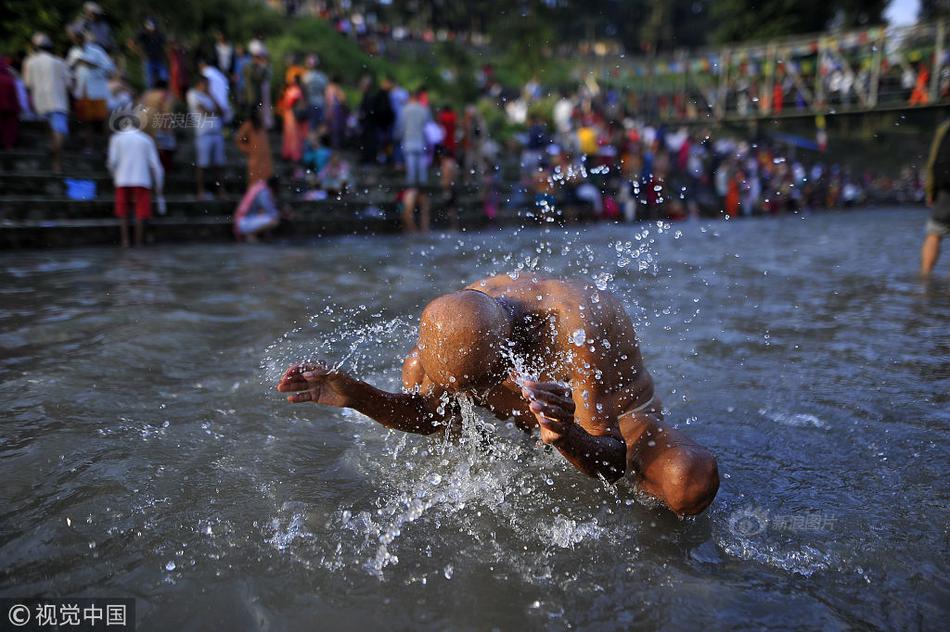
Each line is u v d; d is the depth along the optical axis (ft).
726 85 88.89
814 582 6.86
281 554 7.16
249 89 45.06
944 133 24.63
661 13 152.76
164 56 43.27
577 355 7.99
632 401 8.54
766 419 11.16
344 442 10.05
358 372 13.37
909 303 20.81
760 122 87.35
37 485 8.47
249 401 11.62
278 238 39.60
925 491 8.70
